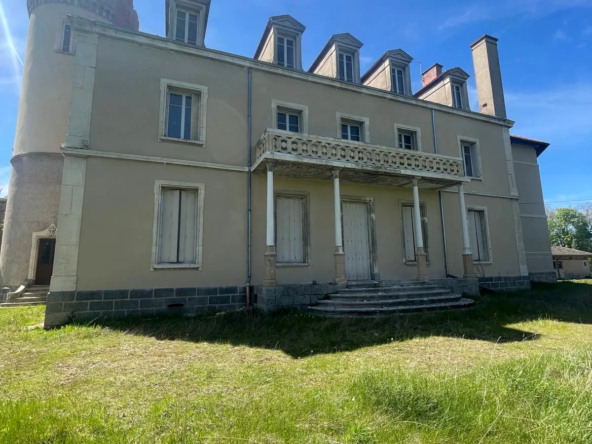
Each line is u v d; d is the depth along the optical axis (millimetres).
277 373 4695
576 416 2953
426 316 8500
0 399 3781
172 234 9945
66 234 8648
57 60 15891
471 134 15438
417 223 11594
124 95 9781
